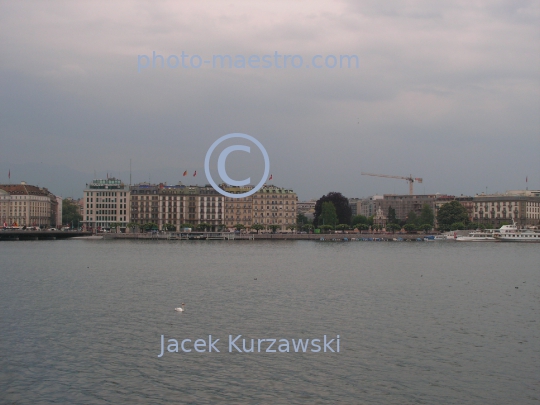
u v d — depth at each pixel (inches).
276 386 2645.2
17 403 2460.6
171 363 2915.8
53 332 3442.4
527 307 4293.8
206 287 5206.7
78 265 7381.9
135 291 4940.9
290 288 5162.4
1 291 4938.5
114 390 2591.0
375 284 5497.1
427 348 3164.4
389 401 2501.2
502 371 2824.8
